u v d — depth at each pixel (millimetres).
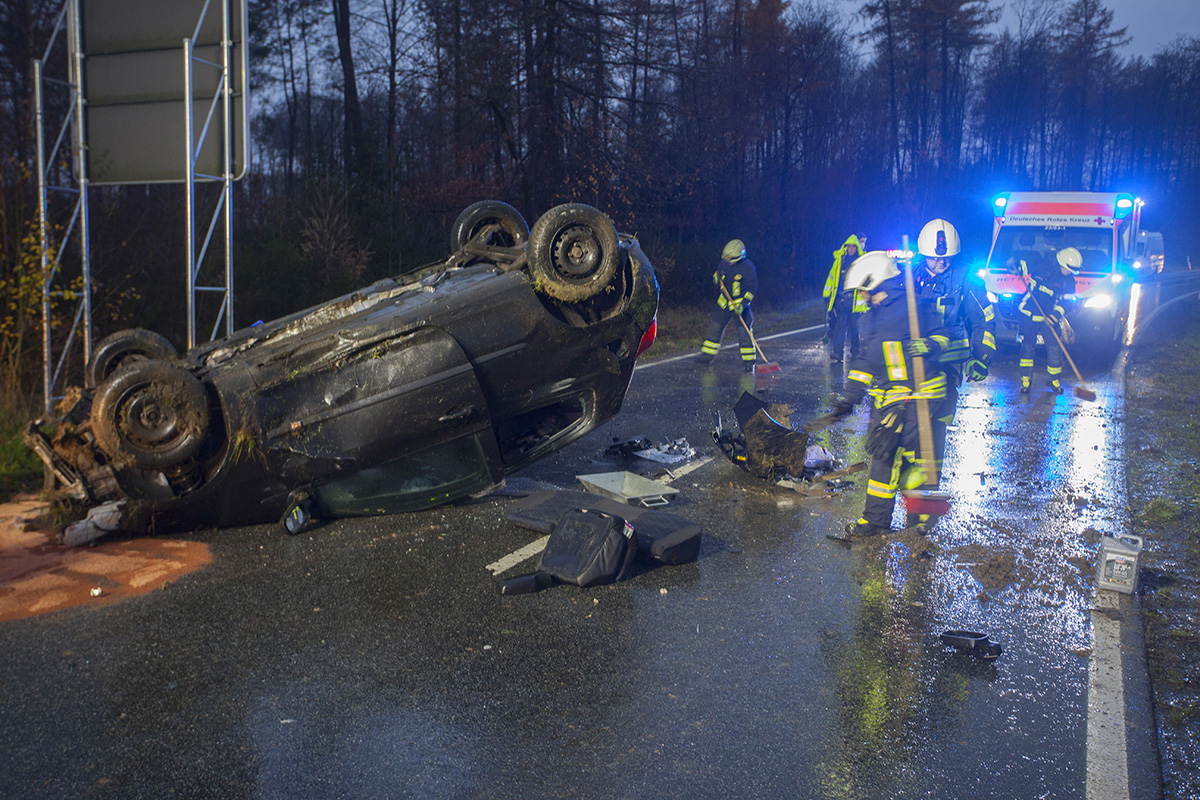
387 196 16078
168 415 4832
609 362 5918
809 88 32812
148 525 5023
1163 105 63219
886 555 5020
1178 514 5797
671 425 8406
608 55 19516
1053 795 2838
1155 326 18547
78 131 8273
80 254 9797
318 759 2979
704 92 24109
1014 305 13211
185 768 2920
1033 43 49906
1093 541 5281
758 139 30672
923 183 35719
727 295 11672
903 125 41656
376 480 5402
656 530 4930
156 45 7996
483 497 5988
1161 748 3127
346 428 5145
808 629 4059
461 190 16812
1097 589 4543
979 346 6227
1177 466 7027
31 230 7949
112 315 9398
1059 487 6430
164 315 10523
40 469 6227
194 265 8227
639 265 6031
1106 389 10758
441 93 19906
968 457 7328
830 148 37438
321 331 5340
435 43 21500
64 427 5062
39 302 7809
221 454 5074
